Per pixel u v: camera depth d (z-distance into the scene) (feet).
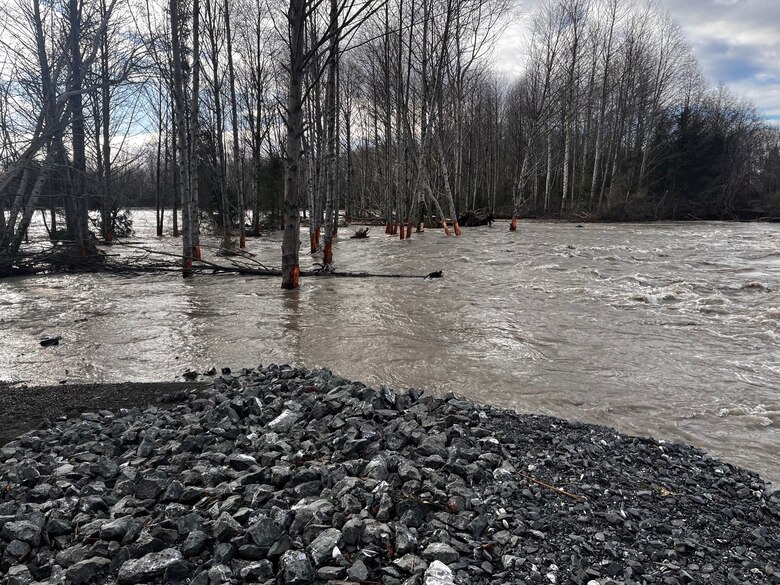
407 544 8.54
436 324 28.55
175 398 17.24
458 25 82.94
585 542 9.09
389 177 94.94
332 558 8.26
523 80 135.95
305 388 17.01
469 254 61.77
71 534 9.29
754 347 24.54
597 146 138.31
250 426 14.07
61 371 21.25
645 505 10.69
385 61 86.02
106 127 70.44
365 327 27.84
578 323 28.86
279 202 110.52
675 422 16.56
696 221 130.93
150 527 9.11
